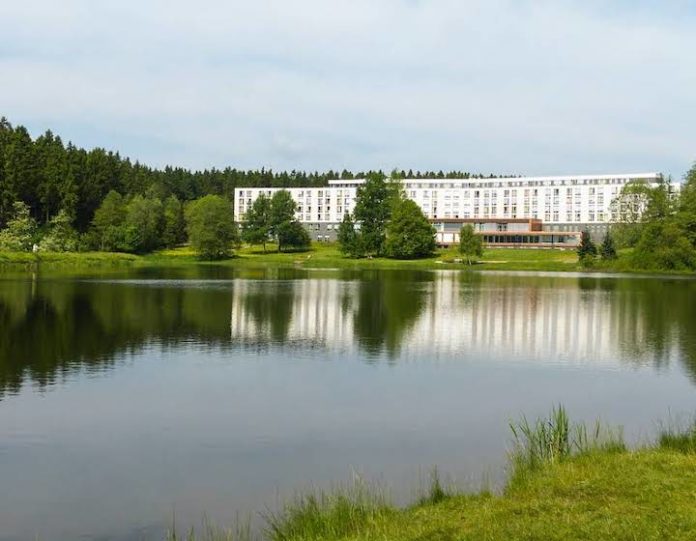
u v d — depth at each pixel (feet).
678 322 162.40
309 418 77.00
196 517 50.70
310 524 43.16
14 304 174.19
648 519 38.45
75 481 57.98
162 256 505.25
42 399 83.71
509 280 321.11
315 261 496.23
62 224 499.92
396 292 239.71
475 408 81.97
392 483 55.98
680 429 71.72
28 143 552.00
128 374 97.71
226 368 103.04
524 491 45.57
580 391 91.56
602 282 309.22
